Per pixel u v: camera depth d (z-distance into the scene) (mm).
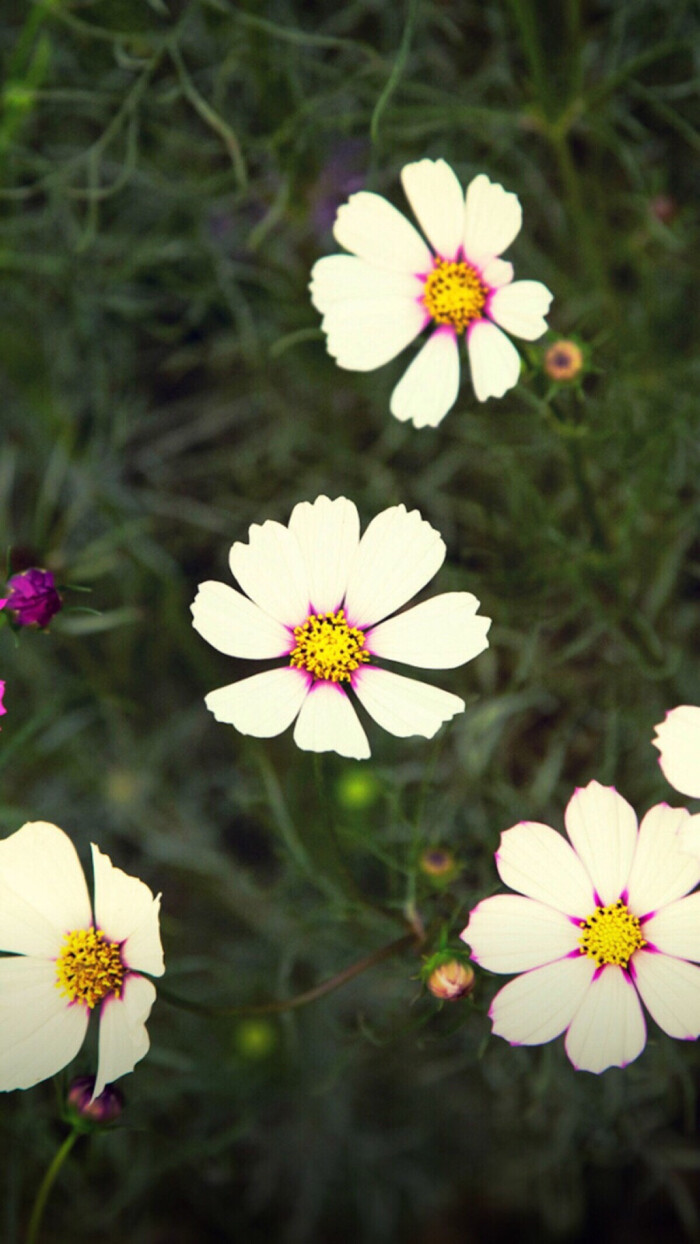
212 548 1049
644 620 958
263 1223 1008
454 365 842
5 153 973
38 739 989
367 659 808
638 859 788
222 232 1019
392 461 1031
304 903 994
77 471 1013
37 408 995
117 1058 783
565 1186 992
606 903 790
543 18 990
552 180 1023
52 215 998
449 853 854
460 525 1021
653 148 1019
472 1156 1004
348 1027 992
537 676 990
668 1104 964
